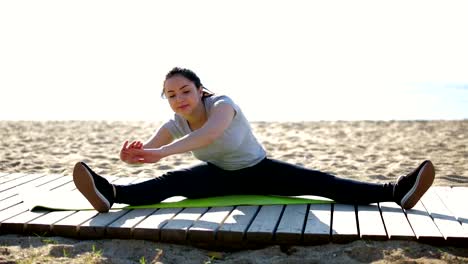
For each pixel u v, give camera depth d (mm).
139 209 4152
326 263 3322
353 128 11328
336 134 10547
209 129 3838
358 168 7133
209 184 4246
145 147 4121
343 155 8133
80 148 9086
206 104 4066
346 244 3590
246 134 4090
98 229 3758
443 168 7023
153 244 3688
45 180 5258
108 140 10023
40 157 8188
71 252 3559
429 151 8453
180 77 3979
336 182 4141
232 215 3963
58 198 4473
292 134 10609
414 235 3578
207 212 4039
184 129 4164
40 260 3424
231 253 3645
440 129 10875
